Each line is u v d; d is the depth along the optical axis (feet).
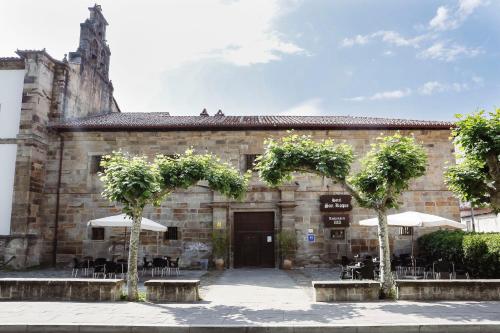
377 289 33.68
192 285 33.81
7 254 60.29
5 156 64.54
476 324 24.76
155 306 31.40
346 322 25.63
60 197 66.49
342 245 64.23
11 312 28.84
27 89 65.36
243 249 65.36
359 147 66.49
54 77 70.59
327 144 38.34
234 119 73.51
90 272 56.34
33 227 63.31
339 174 36.06
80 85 77.05
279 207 64.75
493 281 33.47
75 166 67.36
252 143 66.90
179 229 65.10
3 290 34.04
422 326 24.70
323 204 64.64
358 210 64.95
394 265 51.24
